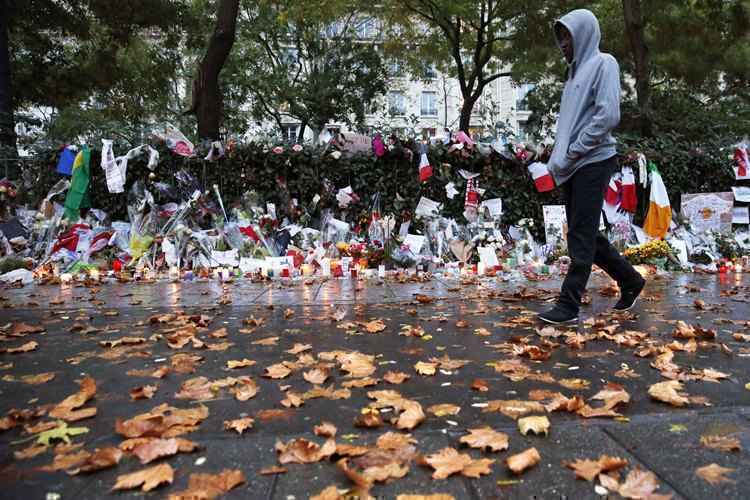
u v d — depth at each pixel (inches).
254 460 60.9
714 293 200.4
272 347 116.4
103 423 73.4
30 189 358.9
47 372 98.7
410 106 1358.3
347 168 373.1
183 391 85.9
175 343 118.5
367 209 369.7
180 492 53.6
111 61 604.7
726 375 91.0
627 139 405.4
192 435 68.3
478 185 382.0
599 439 65.4
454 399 81.4
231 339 125.0
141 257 303.1
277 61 902.4
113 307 175.8
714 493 52.2
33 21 541.6
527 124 853.8
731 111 767.1
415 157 378.3
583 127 140.5
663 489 53.1
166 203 353.1
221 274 263.0
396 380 90.0
